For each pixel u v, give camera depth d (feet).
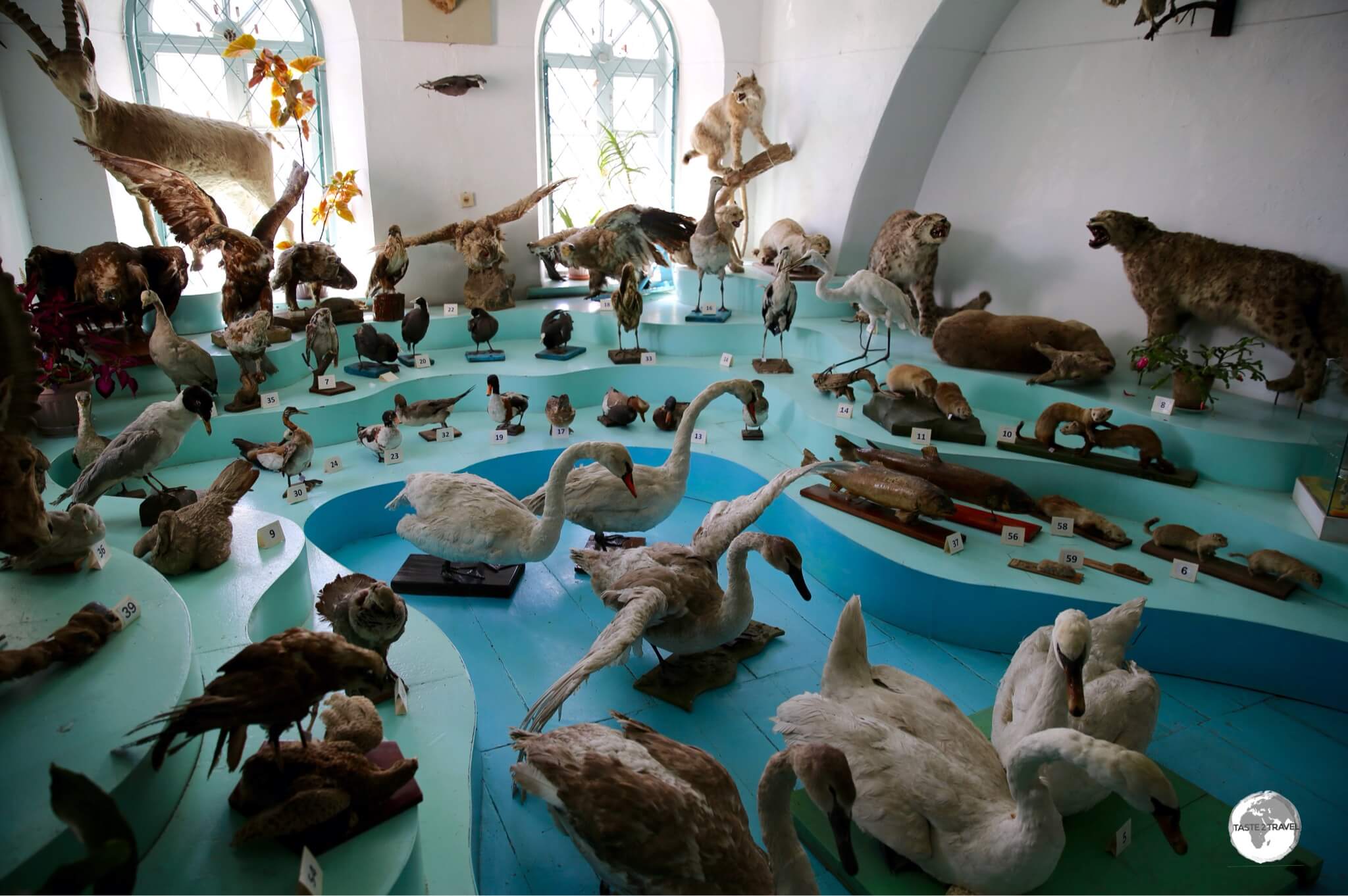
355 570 15.98
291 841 7.13
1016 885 8.34
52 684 7.69
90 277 17.35
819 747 7.57
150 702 7.49
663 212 23.08
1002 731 10.57
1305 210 15.33
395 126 23.40
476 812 9.93
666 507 15.42
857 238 24.59
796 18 24.94
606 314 24.49
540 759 8.30
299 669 6.67
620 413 20.42
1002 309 21.97
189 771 7.87
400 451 18.29
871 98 22.12
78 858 6.17
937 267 23.25
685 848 7.71
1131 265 17.17
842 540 15.33
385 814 7.55
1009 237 21.45
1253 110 15.89
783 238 25.11
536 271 26.94
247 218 23.54
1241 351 16.07
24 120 19.03
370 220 24.16
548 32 26.35
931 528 15.23
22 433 7.25
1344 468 12.92
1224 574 13.51
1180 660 13.10
